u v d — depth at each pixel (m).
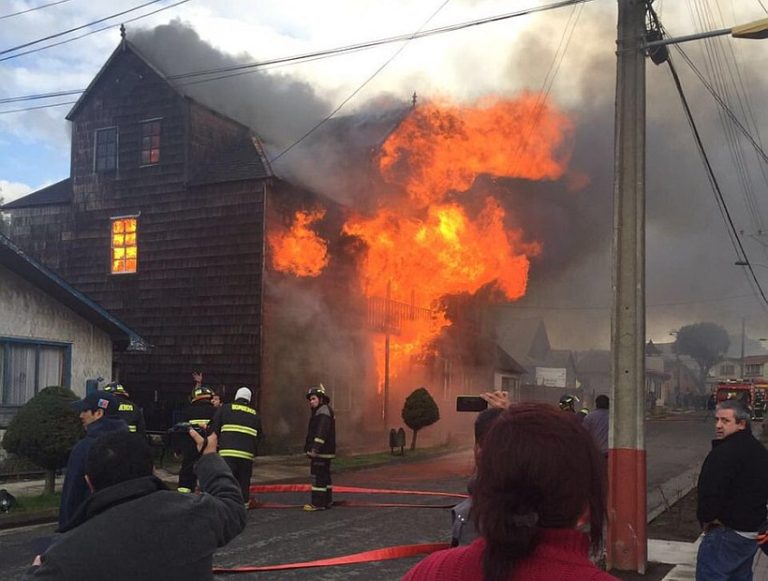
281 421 19.16
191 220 19.92
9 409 13.53
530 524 1.46
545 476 1.46
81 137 21.83
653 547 8.31
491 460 1.52
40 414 10.70
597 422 8.66
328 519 9.85
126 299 20.62
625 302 7.41
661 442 25.75
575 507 1.48
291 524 9.44
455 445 22.66
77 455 4.11
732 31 7.42
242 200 19.28
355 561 7.25
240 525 2.73
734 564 4.66
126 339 15.65
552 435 1.49
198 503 2.54
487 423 2.97
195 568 2.43
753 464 4.66
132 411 9.69
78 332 14.95
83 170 21.67
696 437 28.38
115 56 21.30
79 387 14.88
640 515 7.10
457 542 3.53
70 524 2.44
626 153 7.57
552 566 1.45
